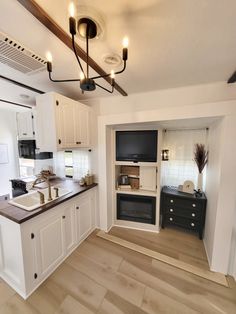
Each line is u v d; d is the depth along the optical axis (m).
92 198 2.63
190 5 0.80
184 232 2.68
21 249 1.50
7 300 1.54
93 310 1.46
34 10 0.81
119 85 1.89
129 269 1.92
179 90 1.95
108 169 2.66
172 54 1.24
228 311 1.45
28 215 1.53
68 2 0.79
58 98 1.88
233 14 0.85
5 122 3.45
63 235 2.02
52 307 1.48
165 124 2.40
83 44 1.12
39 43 1.11
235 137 1.66
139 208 2.87
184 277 1.81
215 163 2.01
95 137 2.58
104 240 2.47
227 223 1.78
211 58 1.30
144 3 0.80
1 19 0.90
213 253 1.87
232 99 1.73
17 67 1.43
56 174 3.23
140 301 1.54
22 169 3.72
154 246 2.33
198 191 2.58
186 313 1.44
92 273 1.86
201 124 2.38
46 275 1.79
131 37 1.04
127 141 2.69
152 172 2.74
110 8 0.83
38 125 1.98
